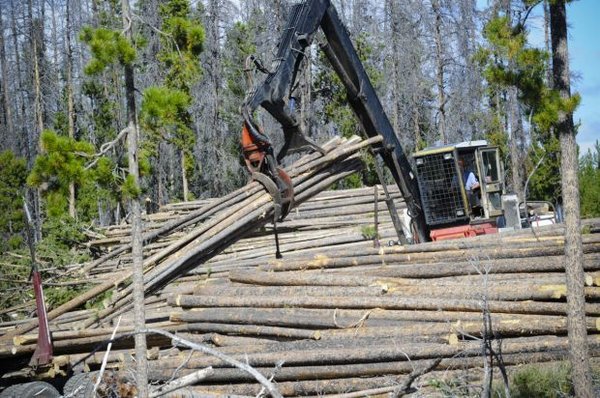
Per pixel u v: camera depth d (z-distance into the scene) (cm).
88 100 4725
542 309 1168
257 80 3247
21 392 1271
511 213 1656
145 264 1419
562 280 1230
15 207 2950
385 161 1622
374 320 1245
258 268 1485
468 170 1627
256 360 1205
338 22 1438
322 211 2166
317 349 1200
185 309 1419
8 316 1728
